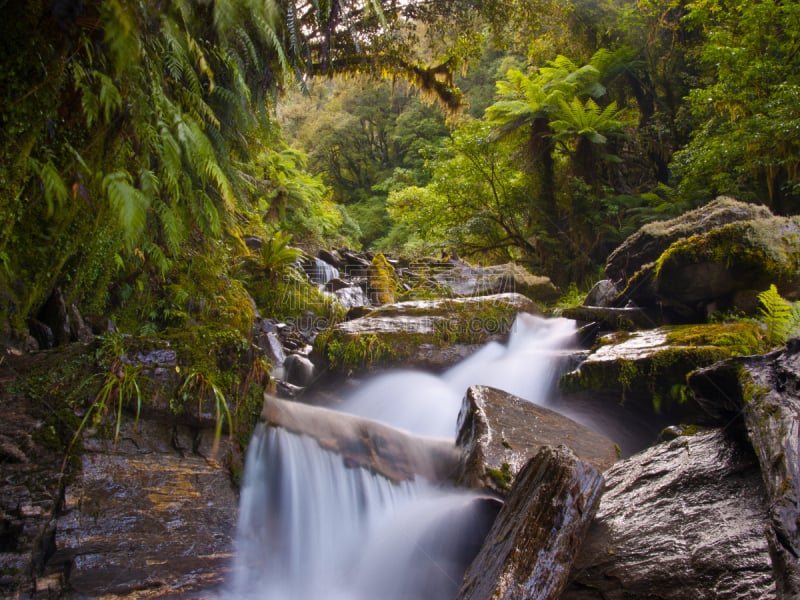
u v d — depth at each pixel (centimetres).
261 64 388
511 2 824
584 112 1260
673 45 1359
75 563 208
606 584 221
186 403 255
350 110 3062
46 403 229
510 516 235
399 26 759
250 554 251
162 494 237
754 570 201
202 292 444
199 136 246
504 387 485
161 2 228
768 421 238
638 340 443
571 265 1226
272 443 282
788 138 809
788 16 872
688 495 254
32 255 257
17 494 205
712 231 486
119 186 213
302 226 1385
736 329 410
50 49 204
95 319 334
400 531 287
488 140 1260
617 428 411
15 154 205
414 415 446
